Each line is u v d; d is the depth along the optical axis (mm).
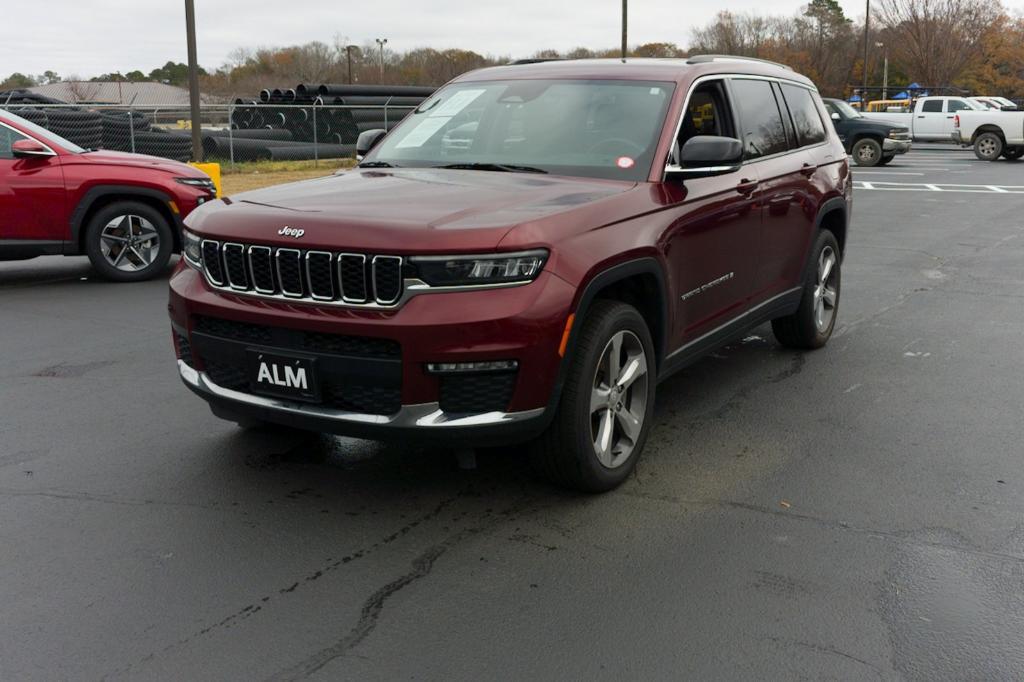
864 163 26828
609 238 3793
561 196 3916
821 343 6473
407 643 2896
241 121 31766
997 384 5680
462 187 4078
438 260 3377
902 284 9086
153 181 9289
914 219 14508
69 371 5965
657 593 3199
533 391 3498
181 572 3342
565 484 3941
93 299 8375
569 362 3605
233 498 3979
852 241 12133
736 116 5105
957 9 59781
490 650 2859
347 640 2914
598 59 5285
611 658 2820
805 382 5723
